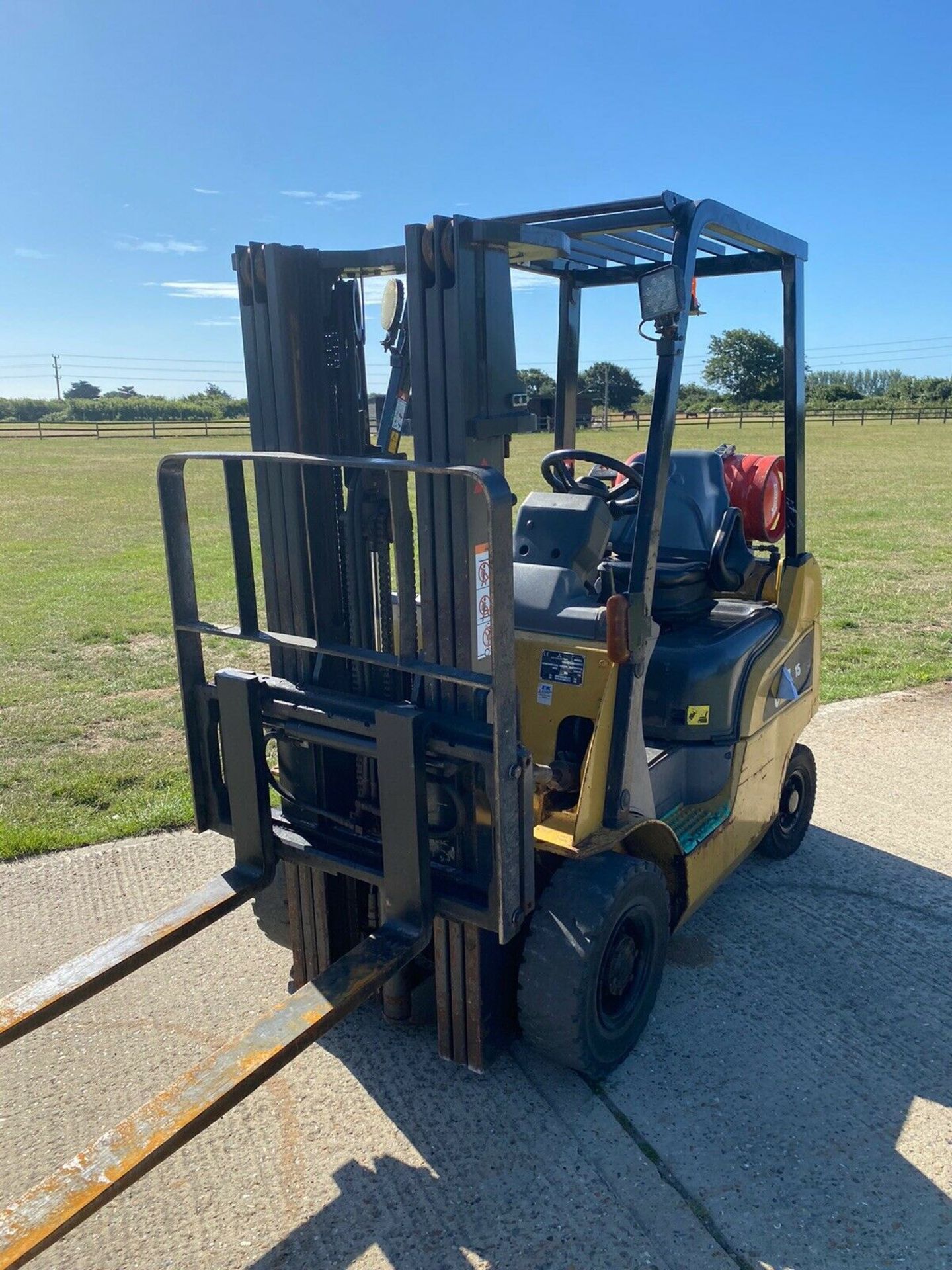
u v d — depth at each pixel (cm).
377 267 262
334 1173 266
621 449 2422
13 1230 179
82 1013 337
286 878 322
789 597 406
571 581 304
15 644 893
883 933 392
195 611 293
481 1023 294
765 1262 238
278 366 267
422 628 262
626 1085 300
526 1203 255
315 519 284
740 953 376
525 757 244
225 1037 324
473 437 247
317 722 270
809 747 603
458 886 268
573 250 373
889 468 2750
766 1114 288
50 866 445
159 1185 262
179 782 546
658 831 307
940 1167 269
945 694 707
